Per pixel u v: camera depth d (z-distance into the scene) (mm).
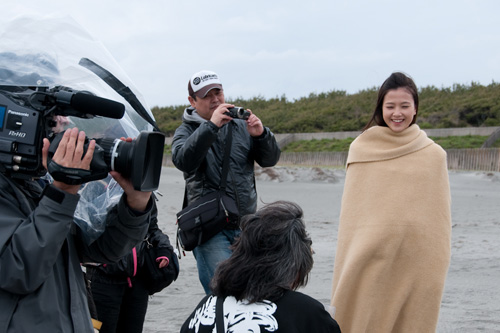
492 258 7664
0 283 2016
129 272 3658
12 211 2121
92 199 2412
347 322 3455
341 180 23688
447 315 5207
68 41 2387
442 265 3363
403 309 3402
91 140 2104
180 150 3895
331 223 10961
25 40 2281
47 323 2121
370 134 3580
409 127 3537
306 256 2211
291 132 53844
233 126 4102
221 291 2197
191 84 4164
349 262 3441
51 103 2104
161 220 10852
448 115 48656
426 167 3438
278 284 2129
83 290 2355
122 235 2396
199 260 4047
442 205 3414
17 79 2178
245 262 2168
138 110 2523
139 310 3865
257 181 23078
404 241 3377
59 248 2078
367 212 3459
